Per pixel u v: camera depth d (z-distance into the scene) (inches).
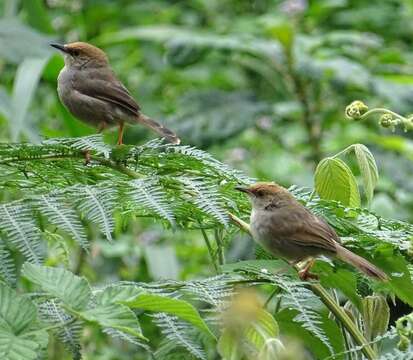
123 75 803.4
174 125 661.3
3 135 631.2
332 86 669.9
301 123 720.3
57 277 209.5
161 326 246.8
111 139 671.8
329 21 850.1
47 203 264.1
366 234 296.0
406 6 881.5
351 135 690.8
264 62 737.6
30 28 570.9
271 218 345.7
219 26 823.1
